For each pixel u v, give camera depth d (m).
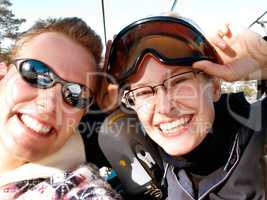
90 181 0.34
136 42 0.33
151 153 0.38
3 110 0.34
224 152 0.34
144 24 0.33
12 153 0.35
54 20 0.36
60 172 0.35
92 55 0.37
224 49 0.34
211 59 0.34
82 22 0.37
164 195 0.37
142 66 0.33
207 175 0.34
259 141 0.34
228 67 0.33
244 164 0.34
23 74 0.34
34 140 0.34
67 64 0.34
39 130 0.34
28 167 0.35
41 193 0.33
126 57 0.34
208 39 0.34
